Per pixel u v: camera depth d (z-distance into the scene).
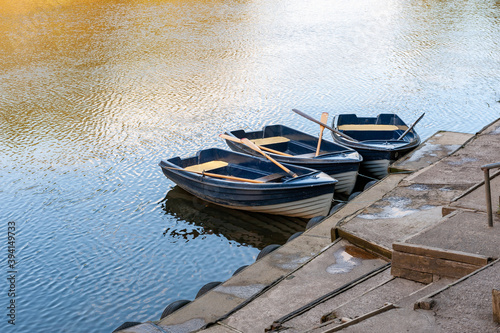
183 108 20.91
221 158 15.12
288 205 12.61
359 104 20.67
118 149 17.23
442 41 29.61
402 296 5.77
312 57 27.75
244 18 37.66
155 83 24.19
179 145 17.39
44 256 11.62
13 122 19.94
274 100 21.55
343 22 35.75
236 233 12.41
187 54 28.94
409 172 12.30
